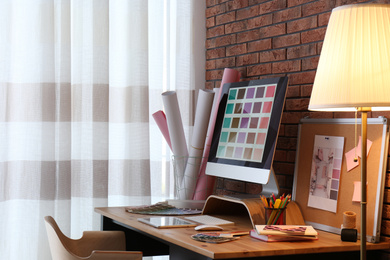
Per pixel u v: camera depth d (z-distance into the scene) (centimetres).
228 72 311
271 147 258
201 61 360
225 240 211
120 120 344
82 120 334
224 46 340
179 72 358
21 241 320
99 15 330
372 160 225
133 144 338
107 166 332
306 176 256
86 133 334
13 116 320
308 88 270
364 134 194
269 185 273
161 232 228
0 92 311
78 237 334
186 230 235
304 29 274
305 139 261
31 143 319
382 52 184
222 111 302
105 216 297
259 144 266
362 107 195
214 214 282
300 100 275
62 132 323
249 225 253
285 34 288
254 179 262
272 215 231
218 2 346
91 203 333
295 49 280
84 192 334
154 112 352
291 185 279
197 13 359
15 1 322
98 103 330
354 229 218
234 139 285
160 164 353
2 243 313
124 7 345
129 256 231
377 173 222
